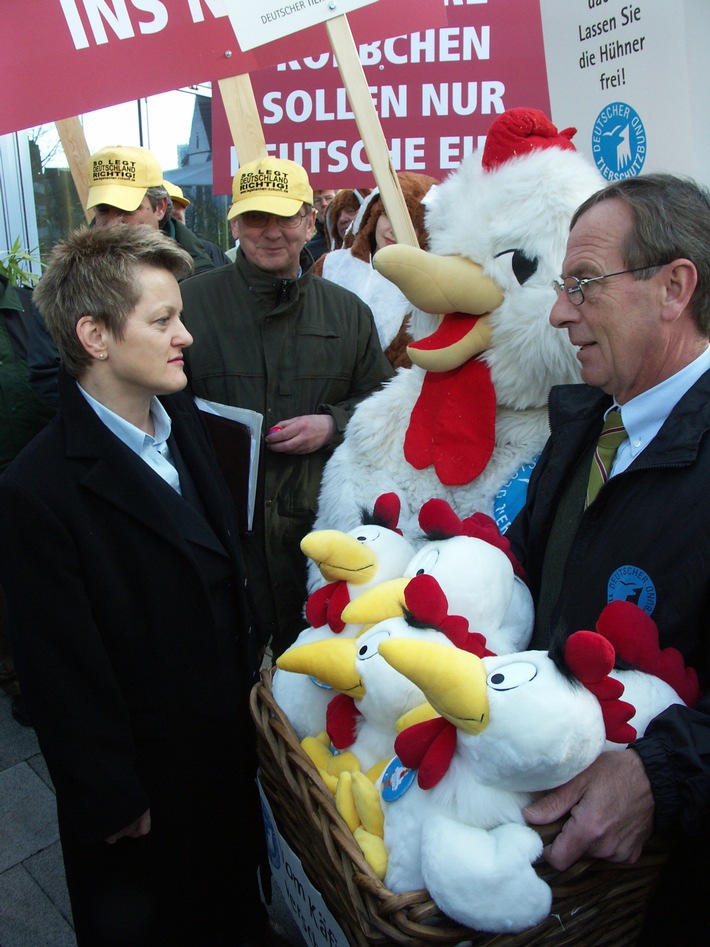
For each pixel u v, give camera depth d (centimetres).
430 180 268
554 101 220
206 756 151
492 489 160
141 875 151
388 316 267
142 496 136
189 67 216
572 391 140
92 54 215
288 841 127
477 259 151
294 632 220
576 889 90
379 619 111
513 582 123
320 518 187
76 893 150
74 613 132
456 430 162
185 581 141
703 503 104
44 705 133
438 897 86
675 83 178
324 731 123
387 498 138
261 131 223
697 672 108
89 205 253
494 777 87
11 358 262
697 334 112
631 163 196
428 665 85
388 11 216
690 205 107
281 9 185
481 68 247
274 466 210
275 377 209
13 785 246
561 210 142
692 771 92
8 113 218
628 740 90
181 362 144
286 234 201
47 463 134
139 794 137
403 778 97
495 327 153
